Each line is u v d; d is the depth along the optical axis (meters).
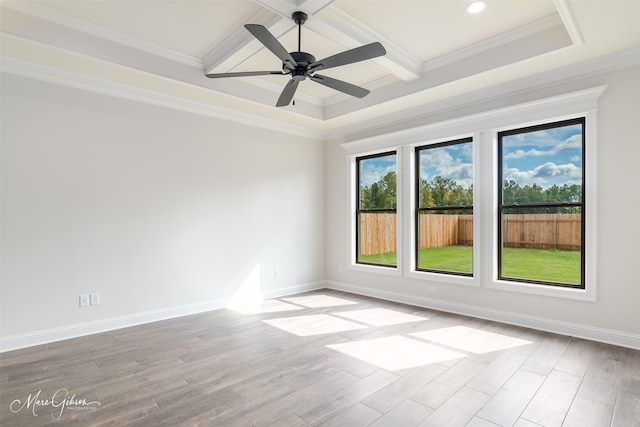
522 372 2.56
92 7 2.67
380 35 3.07
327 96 4.71
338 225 5.45
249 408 2.13
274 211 4.97
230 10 2.72
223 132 4.45
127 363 2.78
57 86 3.28
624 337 2.99
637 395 2.22
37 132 3.19
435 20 2.87
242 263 4.61
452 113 4.07
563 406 2.12
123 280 3.66
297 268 5.24
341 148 5.37
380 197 5.03
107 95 3.56
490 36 3.14
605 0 2.20
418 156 4.54
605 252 3.08
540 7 2.70
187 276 4.11
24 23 2.67
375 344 3.14
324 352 2.97
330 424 1.96
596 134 3.10
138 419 2.03
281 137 5.07
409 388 2.35
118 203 3.64
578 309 3.24
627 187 2.97
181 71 3.51
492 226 3.78
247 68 3.73
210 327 3.64
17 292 3.09
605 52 2.92
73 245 3.37
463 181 4.16
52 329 3.25
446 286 4.18
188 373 2.60
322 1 2.44
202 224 4.25
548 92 3.38
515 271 3.72
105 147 3.56
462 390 2.32
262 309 4.31
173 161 4.02
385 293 4.80
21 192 3.12
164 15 2.79
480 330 3.46
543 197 3.55
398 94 4.01
